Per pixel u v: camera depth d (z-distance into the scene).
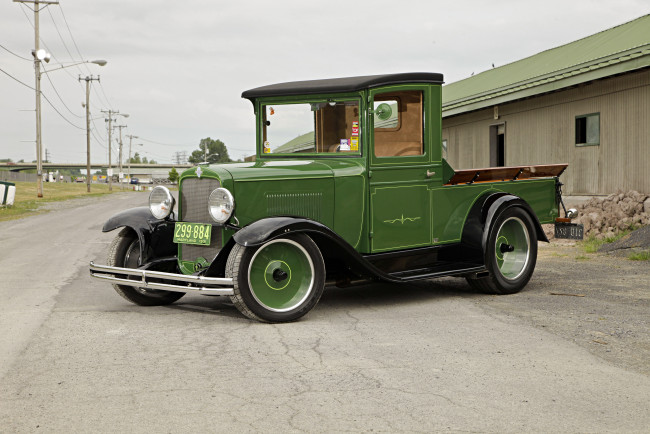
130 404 3.46
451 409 3.37
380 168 6.16
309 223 5.40
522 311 5.83
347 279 6.12
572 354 4.36
